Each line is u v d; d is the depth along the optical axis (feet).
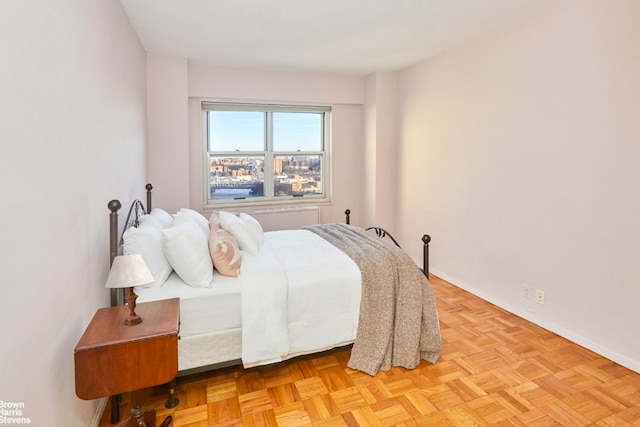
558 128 9.01
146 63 12.82
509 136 10.42
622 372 7.59
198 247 7.11
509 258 10.62
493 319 10.18
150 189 11.78
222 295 6.92
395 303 8.05
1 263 3.37
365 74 16.17
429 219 14.19
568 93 8.73
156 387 7.11
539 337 9.11
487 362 8.00
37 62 4.18
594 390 7.02
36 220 4.10
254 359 6.98
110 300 6.63
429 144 13.97
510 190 10.48
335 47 12.32
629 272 7.68
